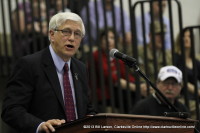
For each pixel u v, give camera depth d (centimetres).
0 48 1374
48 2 1294
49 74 788
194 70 1238
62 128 677
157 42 1352
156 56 1245
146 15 1502
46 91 778
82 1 1353
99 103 1309
